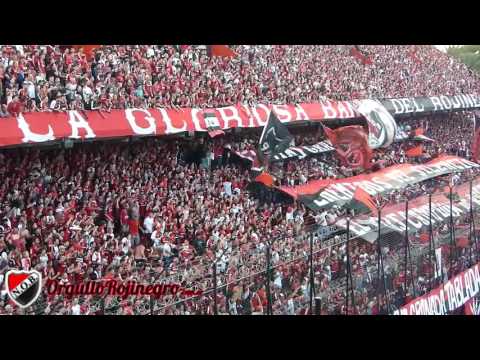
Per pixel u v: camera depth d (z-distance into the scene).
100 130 20.22
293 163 30.30
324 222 27.05
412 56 48.47
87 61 21.81
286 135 25.92
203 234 21.88
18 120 18.16
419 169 33.69
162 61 25.38
